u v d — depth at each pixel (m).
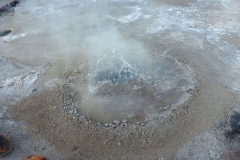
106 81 12.74
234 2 20.86
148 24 17.77
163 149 9.48
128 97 11.86
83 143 9.74
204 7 20.12
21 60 14.50
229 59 14.22
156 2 21.09
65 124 10.52
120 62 13.92
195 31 16.83
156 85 12.48
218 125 10.34
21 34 17.11
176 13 19.20
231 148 9.48
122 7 20.44
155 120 10.65
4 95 12.12
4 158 9.22
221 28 17.16
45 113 11.09
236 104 11.35
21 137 10.06
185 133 10.08
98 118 10.81
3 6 20.69
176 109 11.14
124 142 9.74
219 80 12.77
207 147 9.51
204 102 11.48
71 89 12.34
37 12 20.06
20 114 11.12
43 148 9.61
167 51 14.84
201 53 14.71
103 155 9.30
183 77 12.96
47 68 13.77
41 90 12.33
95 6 20.80
